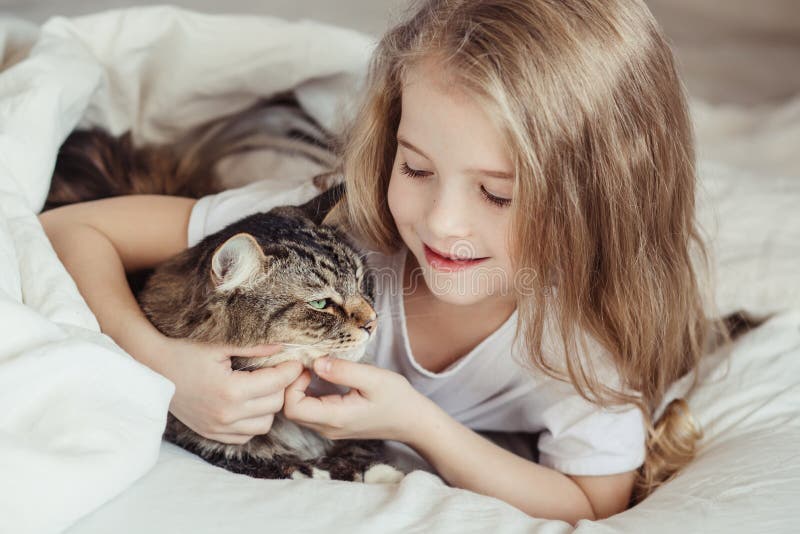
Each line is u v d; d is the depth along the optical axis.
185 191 2.13
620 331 1.57
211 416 1.39
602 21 1.39
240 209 1.80
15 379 1.12
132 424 1.17
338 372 1.43
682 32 4.07
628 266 1.52
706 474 1.44
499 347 1.64
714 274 1.91
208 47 2.23
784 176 2.80
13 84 1.76
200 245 1.59
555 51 1.34
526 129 1.31
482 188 1.37
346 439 1.63
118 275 1.65
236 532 1.12
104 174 2.05
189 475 1.25
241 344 1.42
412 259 1.70
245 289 1.41
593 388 1.55
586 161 1.41
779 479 1.39
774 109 3.36
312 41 2.29
